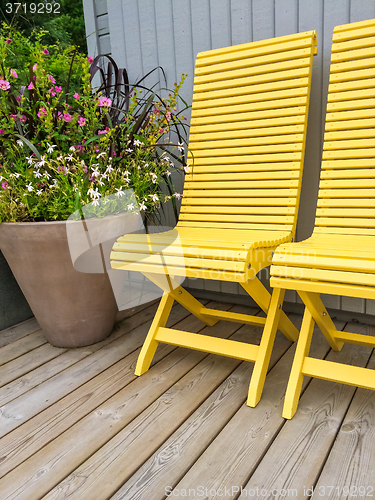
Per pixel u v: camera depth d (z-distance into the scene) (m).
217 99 1.84
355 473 1.03
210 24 2.01
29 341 1.91
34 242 1.51
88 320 1.76
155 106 1.86
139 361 1.56
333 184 1.55
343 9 1.67
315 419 1.25
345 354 1.62
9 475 1.09
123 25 2.32
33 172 1.58
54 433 1.25
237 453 1.12
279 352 1.67
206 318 1.88
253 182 1.72
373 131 1.50
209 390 1.43
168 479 1.05
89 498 1.00
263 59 1.74
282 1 1.79
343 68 1.58
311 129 1.84
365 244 1.29
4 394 1.48
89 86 1.63
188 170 1.79
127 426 1.26
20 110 1.58
